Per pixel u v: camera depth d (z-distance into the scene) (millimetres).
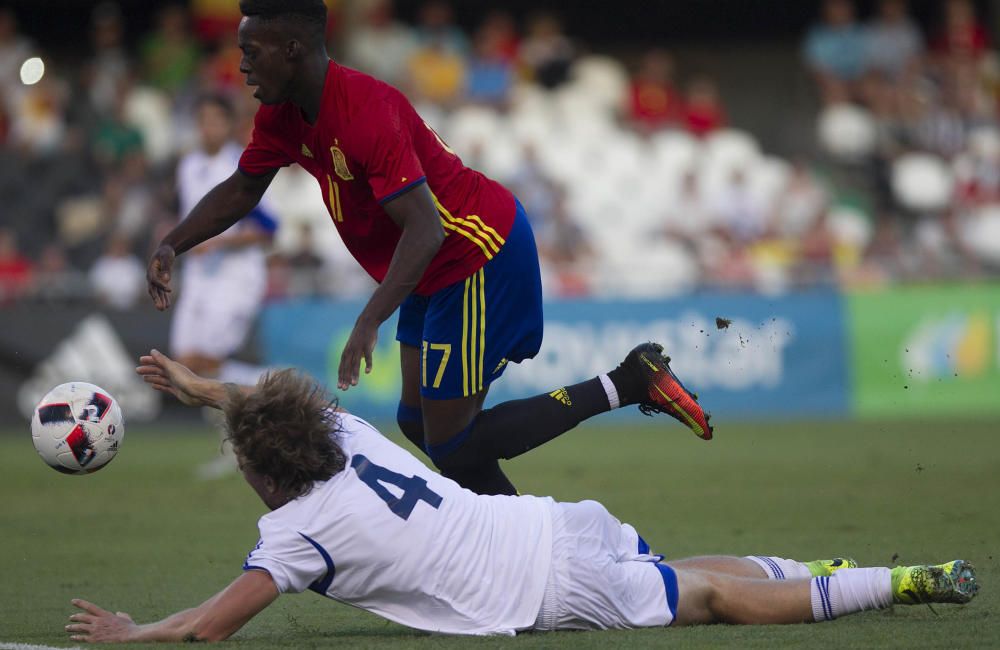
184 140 63125
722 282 53875
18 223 63344
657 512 25766
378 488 13797
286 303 49781
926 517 24484
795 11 75188
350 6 68688
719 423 49625
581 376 50875
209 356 34562
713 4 74625
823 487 29797
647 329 51312
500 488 17797
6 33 66188
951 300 52125
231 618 13641
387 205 15500
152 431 49000
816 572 15414
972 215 63469
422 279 17156
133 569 20094
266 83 15562
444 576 13867
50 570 20031
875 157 68438
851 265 56500
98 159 64188
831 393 52031
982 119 68875
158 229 60312
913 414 51281
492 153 64500
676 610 14391
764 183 64438
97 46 72375
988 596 16391
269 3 15320
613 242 62094
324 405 13945
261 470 13688
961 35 71188
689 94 76250
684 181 62156
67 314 48875
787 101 75438
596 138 66312
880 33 70625
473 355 17234
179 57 66875
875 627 14305
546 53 69688
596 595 14070
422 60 67562
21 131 64625
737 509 26078
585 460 37406
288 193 59219
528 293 17625
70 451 16312
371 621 15805
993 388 52031
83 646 13852
